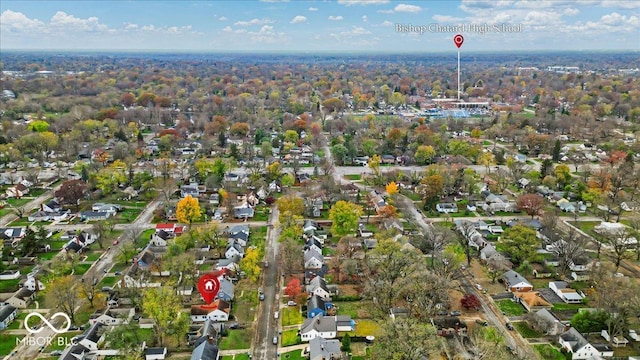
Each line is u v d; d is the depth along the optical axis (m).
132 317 123.00
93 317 123.12
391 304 128.25
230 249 158.38
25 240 161.00
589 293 134.00
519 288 138.38
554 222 172.88
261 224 190.00
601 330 116.38
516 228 158.62
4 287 143.00
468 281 144.88
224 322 124.12
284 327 122.06
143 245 168.50
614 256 157.88
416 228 178.50
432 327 106.12
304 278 146.50
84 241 169.25
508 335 117.94
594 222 188.12
